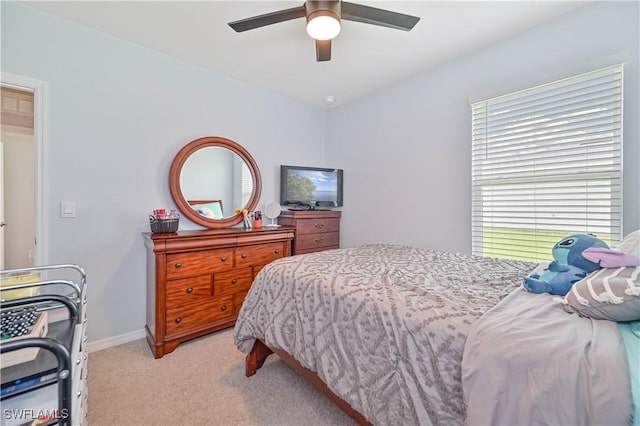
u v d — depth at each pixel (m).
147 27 2.07
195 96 2.63
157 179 2.43
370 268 1.66
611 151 1.73
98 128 2.14
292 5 1.82
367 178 3.27
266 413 1.49
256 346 1.84
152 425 1.40
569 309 0.95
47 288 1.92
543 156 2.00
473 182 2.38
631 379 0.64
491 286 1.34
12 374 0.69
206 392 1.65
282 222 3.24
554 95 1.95
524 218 2.10
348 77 2.84
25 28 1.86
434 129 2.63
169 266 2.11
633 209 1.66
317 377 1.42
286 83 3.00
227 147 2.82
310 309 1.41
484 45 2.24
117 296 2.25
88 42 2.09
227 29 2.08
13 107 2.45
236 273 2.49
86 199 2.10
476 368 0.80
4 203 3.44
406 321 1.04
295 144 3.47
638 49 1.63
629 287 0.83
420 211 2.76
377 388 1.07
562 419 0.67
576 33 1.83
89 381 1.75
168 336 2.10
